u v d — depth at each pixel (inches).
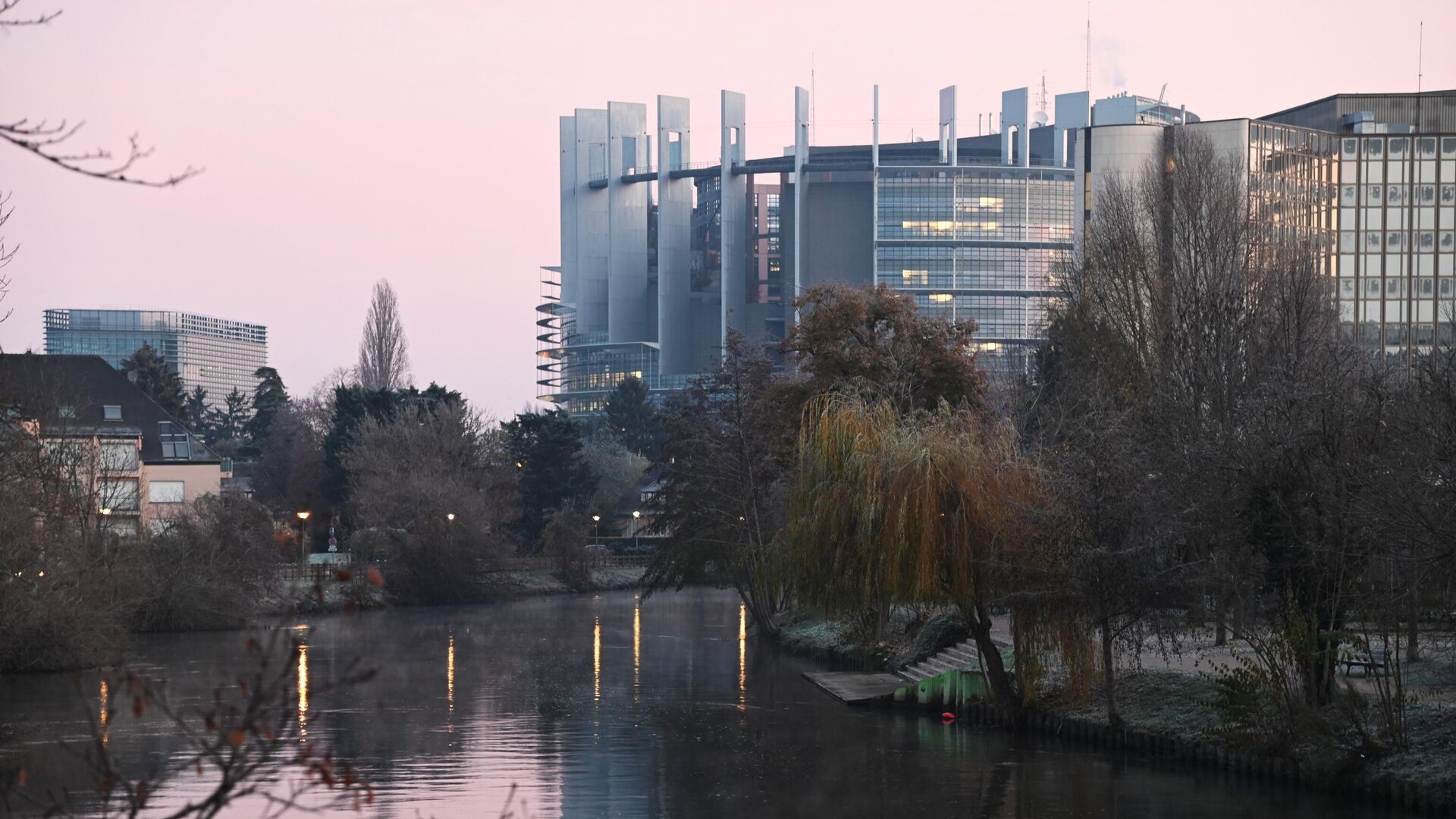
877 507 1678.2
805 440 1903.3
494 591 4495.6
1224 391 1782.7
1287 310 1847.9
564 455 5413.4
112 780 328.2
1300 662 1284.4
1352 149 5846.5
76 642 2210.9
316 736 1577.3
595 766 1382.9
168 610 3061.0
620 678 2209.6
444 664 2434.8
